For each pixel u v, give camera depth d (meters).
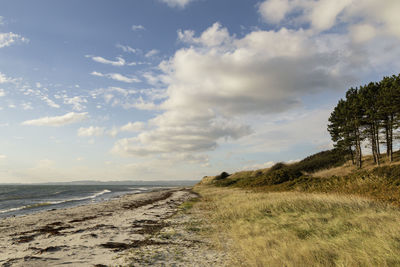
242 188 39.19
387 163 36.34
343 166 45.09
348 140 41.88
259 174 65.44
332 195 15.57
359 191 16.19
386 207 11.30
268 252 6.73
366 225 8.56
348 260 5.68
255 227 10.18
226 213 14.84
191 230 11.18
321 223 9.90
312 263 5.72
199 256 7.12
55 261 6.57
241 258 6.81
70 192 64.69
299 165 59.47
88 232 11.09
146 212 19.22
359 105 38.41
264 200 17.48
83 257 7.00
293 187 26.03
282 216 12.10
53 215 17.98
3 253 7.63
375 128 37.25
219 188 52.53
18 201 34.56
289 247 6.97
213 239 9.29
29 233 11.23
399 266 5.15
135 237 9.95
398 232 7.25
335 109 46.41
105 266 6.18
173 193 48.62
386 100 33.94
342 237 7.68
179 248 8.09
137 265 6.30
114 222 14.21
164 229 11.68
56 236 10.32
